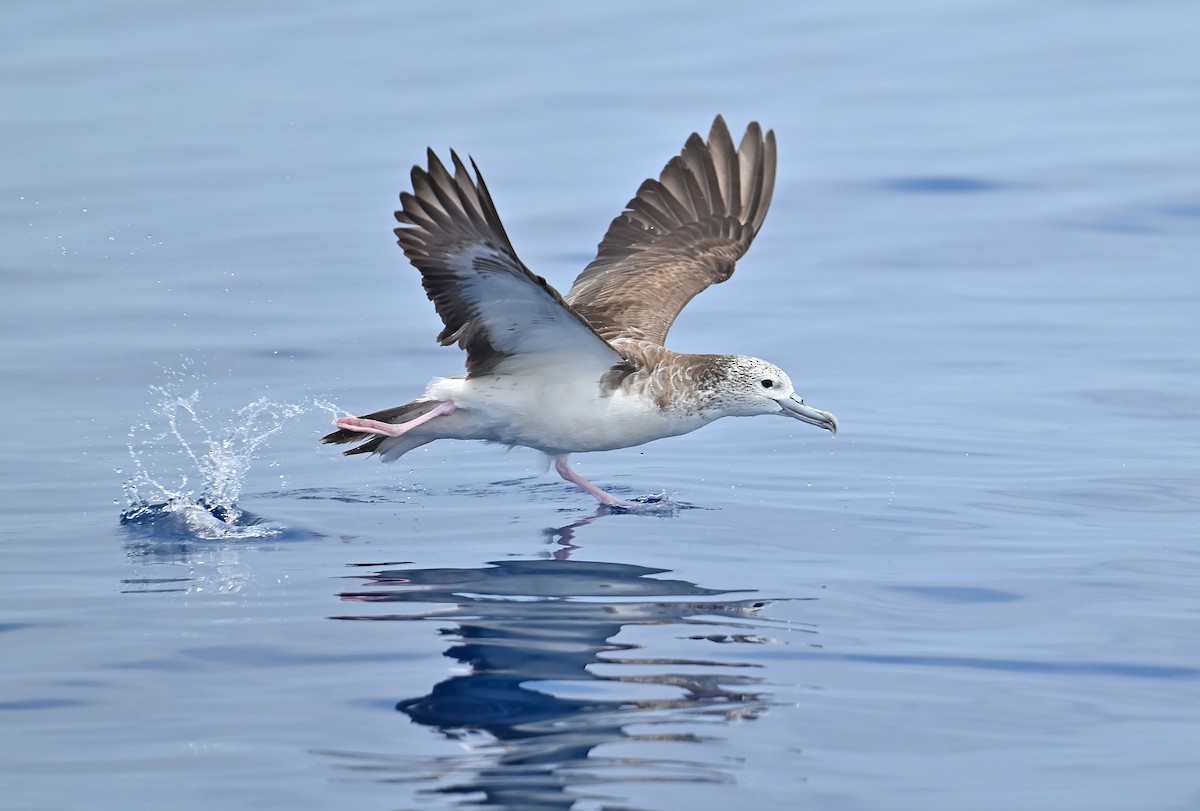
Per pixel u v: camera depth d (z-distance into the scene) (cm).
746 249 1631
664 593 1159
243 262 2264
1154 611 1114
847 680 986
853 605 1132
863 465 1513
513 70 3397
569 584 1180
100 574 1200
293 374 1816
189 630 1073
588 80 3284
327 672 998
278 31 3825
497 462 1563
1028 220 2367
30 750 884
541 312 1262
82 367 1823
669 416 1398
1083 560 1231
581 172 2661
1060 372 1770
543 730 905
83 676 991
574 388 1364
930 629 1081
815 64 3338
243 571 1211
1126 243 2258
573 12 3900
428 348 1912
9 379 1781
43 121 3116
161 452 1547
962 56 3350
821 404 1698
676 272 1584
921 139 2797
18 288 2139
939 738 900
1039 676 994
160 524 1330
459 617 1104
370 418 1351
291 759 869
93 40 3775
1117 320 1944
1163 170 2545
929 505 1388
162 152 2875
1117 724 920
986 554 1252
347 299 2105
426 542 1296
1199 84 3045
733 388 1402
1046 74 3183
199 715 932
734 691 966
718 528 1337
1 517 1348
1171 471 1460
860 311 2022
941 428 1611
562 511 1393
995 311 2000
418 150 2838
